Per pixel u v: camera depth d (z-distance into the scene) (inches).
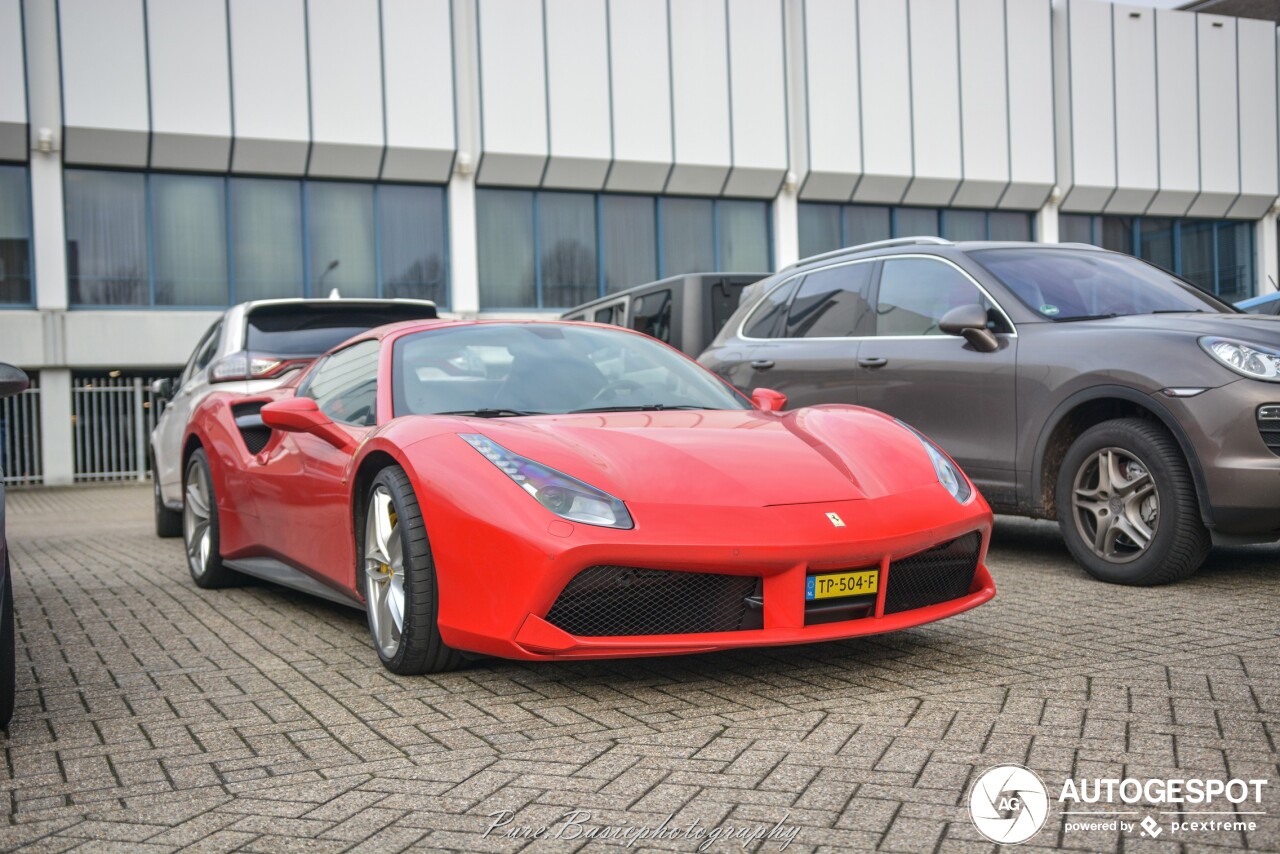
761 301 248.5
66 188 629.3
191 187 653.9
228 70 642.8
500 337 155.8
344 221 685.3
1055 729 98.3
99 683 126.9
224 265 660.1
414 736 102.0
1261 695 107.0
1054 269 202.4
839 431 134.5
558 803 83.5
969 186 823.7
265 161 657.0
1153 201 884.0
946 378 196.7
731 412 145.6
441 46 687.1
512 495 112.0
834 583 112.8
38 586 209.2
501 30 701.3
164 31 629.9
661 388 151.9
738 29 758.5
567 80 716.7
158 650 145.0
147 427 650.2
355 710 111.7
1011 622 145.3
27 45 608.1
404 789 87.7
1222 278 927.7
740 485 115.4
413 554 120.7
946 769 88.7
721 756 93.4
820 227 802.8
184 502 206.1
